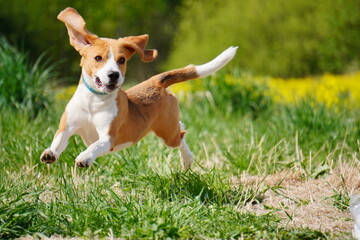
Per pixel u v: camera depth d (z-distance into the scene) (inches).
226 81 617.6
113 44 309.4
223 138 517.0
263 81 650.2
